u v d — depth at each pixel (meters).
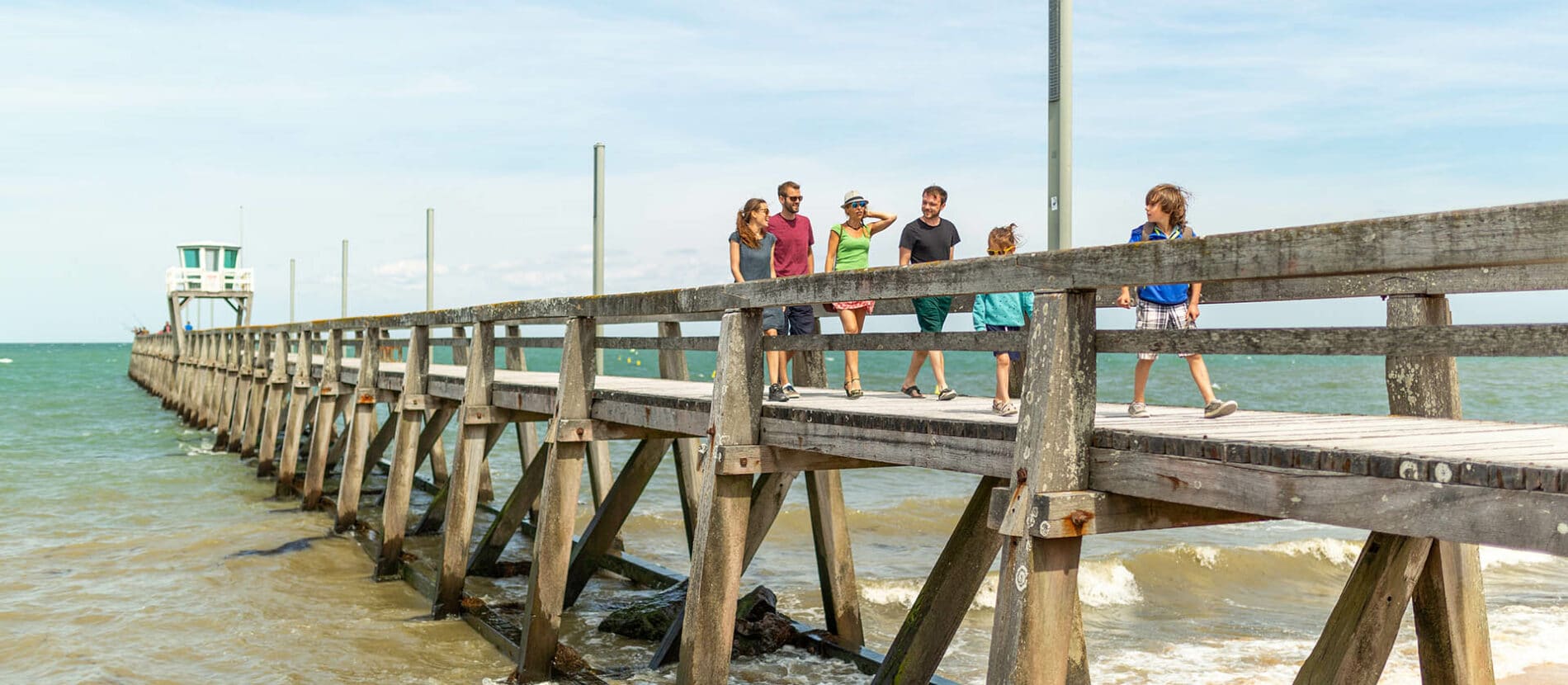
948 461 4.68
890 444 5.05
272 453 19.20
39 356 158.50
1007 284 4.20
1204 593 11.73
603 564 11.25
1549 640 9.38
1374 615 4.28
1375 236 3.10
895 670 5.81
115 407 41.03
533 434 13.43
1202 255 3.51
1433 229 2.98
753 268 7.83
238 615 9.54
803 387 8.74
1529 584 11.86
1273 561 12.86
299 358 17.12
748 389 5.95
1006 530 4.05
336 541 12.85
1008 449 4.31
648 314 6.86
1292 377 57.72
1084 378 4.05
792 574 11.80
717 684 5.96
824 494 8.44
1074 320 4.03
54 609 9.67
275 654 8.41
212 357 30.17
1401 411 5.47
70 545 12.51
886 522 15.52
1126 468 3.98
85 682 7.70
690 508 10.24
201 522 14.22
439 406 11.37
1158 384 50.38
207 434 28.78
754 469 5.92
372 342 13.51
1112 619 10.55
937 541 14.31
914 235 7.54
